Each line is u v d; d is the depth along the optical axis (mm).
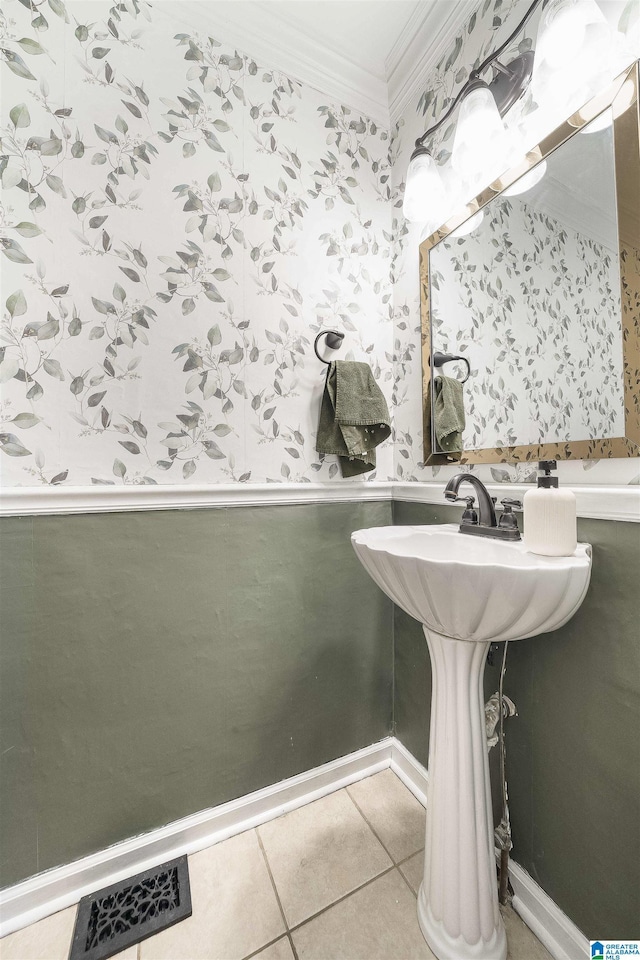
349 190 1348
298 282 1248
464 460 1136
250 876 1014
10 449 908
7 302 905
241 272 1158
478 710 844
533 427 942
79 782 970
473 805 820
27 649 920
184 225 1082
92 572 979
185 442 1086
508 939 866
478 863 816
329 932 890
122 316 1014
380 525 1401
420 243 1287
